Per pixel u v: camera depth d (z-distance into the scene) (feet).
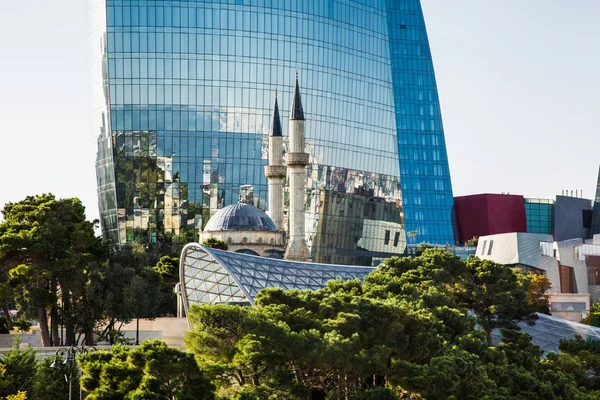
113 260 534.78
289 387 277.85
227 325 290.15
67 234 447.01
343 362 284.41
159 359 250.16
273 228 567.18
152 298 502.79
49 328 521.24
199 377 256.32
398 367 300.81
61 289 464.24
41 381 306.96
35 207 452.76
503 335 406.82
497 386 338.95
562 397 349.82
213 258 420.77
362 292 373.61
